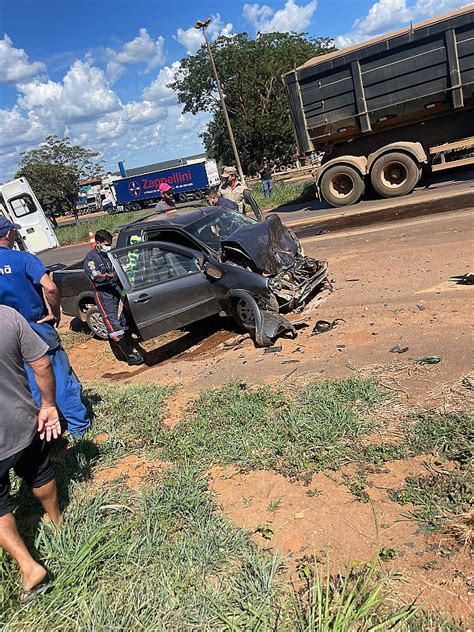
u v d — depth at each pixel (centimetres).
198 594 255
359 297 664
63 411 453
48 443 297
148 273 667
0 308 268
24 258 399
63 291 880
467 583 236
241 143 4544
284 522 300
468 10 1155
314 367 496
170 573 272
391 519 285
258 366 540
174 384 555
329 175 1484
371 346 509
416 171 1363
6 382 260
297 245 741
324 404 409
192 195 4034
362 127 1380
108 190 5506
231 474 358
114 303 684
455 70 1215
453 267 683
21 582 282
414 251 809
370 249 900
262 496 328
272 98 4600
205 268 654
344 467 337
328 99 1393
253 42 4672
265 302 620
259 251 633
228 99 4734
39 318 421
